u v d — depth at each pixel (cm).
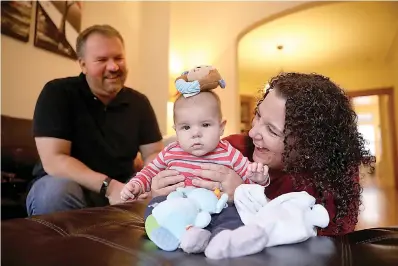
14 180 168
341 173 74
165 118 303
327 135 73
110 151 154
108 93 156
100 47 151
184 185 80
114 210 85
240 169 84
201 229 54
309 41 424
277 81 83
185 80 81
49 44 212
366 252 50
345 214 73
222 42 337
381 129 671
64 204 123
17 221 74
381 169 675
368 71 550
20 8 192
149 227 57
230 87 331
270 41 421
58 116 140
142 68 311
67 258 51
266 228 53
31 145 181
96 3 255
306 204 60
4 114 183
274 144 78
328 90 76
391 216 273
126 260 49
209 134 81
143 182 90
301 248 52
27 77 198
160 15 314
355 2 314
